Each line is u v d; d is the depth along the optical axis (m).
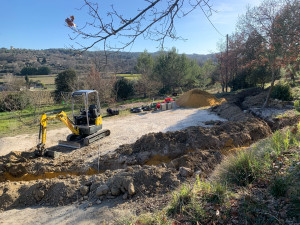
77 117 12.56
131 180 6.41
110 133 14.27
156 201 5.51
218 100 22.64
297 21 13.36
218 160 8.17
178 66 35.91
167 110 21.41
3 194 7.30
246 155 5.32
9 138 14.88
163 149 9.87
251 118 11.98
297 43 13.76
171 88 38.22
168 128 14.84
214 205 4.07
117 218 5.07
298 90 18.55
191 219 3.91
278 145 5.65
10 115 23.73
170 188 6.14
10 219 6.22
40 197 7.11
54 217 6.00
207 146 9.63
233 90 29.91
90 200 6.53
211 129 10.76
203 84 35.41
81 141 12.44
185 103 22.72
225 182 4.86
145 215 4.47
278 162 4.92
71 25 2.65
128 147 10.48
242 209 3.78
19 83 33.69
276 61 14.64
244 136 10.03
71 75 30.92
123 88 31.75
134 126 15.80
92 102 26.25
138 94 35.34
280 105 15.62
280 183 3.98
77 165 9.71
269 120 12.96
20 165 9.66
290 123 11.92
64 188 7.06
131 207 5.60
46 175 9.41
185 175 6.59
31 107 25.73
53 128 17.06
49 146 12.66
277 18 13.87
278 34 13.94
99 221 5.32
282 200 3.73
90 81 25.28
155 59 37.97
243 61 27.44
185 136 10.32
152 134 10.60
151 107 22.66
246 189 4.37
